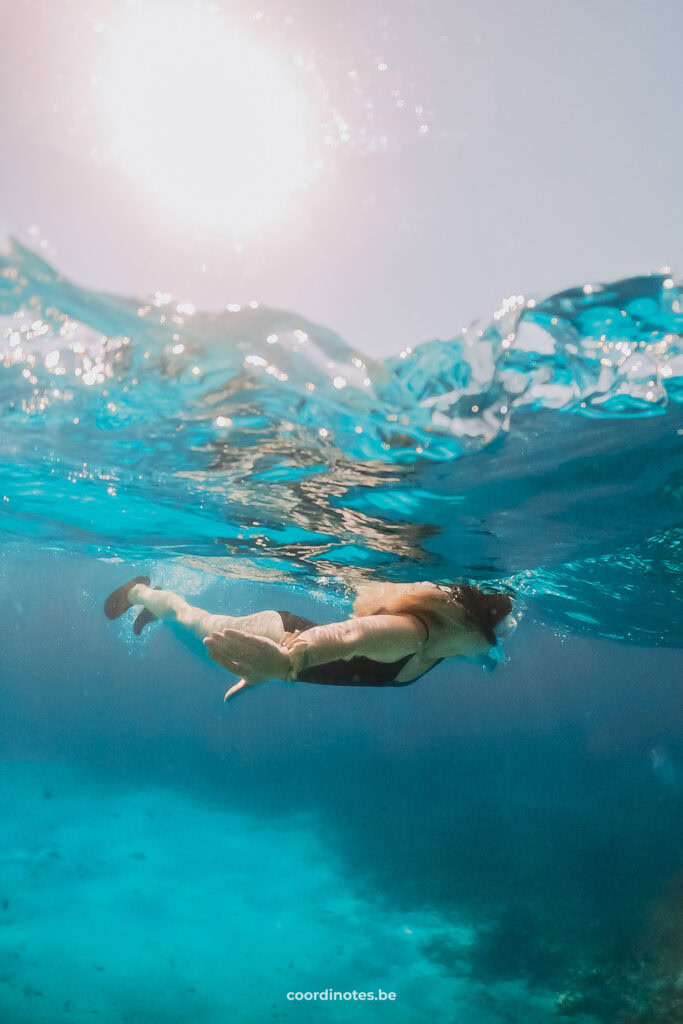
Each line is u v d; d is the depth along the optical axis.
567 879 16.02
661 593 11.27
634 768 51.34
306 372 5.01
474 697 114.19
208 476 7.61
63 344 5.00
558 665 56.66
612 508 7.36
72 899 14.73
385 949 13.05
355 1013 10.43
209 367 5.08
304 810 26.61
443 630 4.30
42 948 12.05
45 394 5.87
